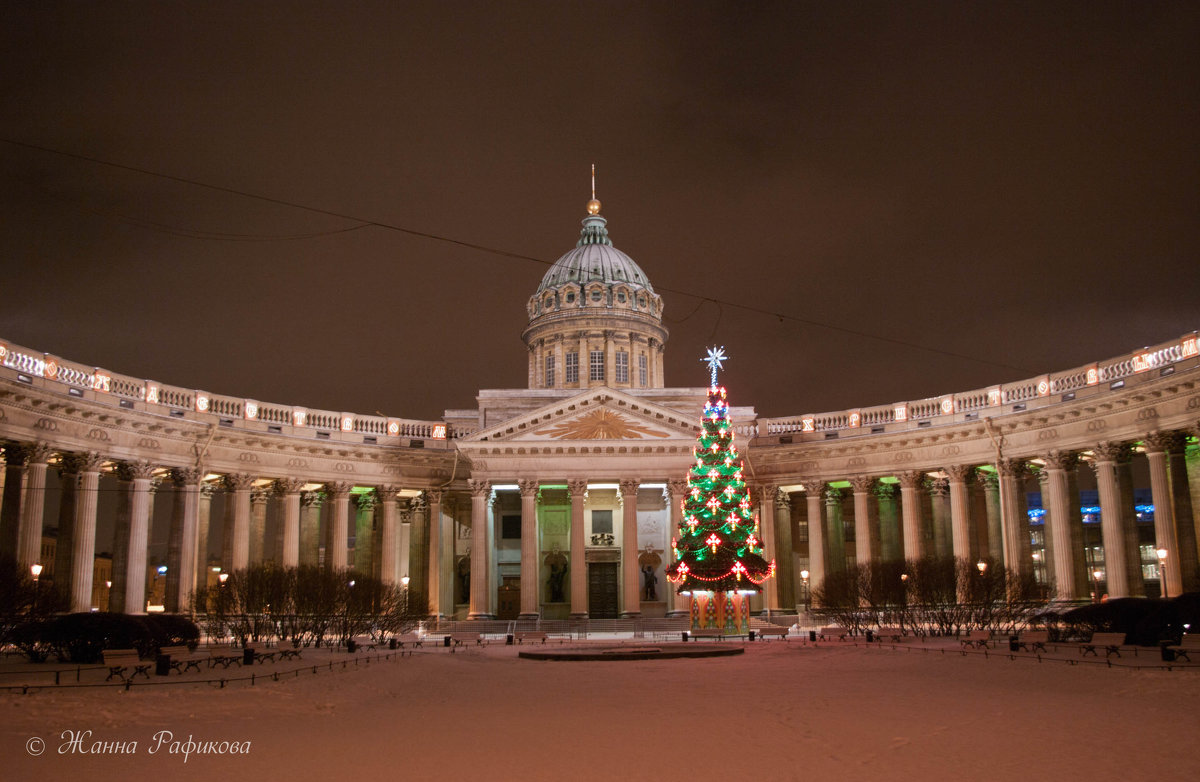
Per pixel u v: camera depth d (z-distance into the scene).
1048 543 63.47
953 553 66.38
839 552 71.94
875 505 70.38
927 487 71.12
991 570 49.31
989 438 62.72
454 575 76.69
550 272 97.88
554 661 37.28
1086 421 57.12
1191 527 52.00
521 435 69.88
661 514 77.00
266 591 47.66
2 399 49.03
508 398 78.75
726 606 54.16
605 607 76.00
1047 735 16.61
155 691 24.44
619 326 93.31
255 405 65.75
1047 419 58.91
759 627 60.25
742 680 27.50
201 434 61.75
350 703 22.75
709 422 54.25
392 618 50.75
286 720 19.70
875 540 70.00
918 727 17.75
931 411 66.62
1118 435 55.16
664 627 65.19
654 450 69.94
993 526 66.38
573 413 70.25
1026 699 21.42
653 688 25.66
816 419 72.19
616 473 69.94
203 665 33.09
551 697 23.78
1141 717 18.39
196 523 61.50
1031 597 49.25
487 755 15.65
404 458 70.88
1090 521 119.81
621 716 19.98
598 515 76.88
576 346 93.25
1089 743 15.80
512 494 78.06
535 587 68.12
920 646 39.69
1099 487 56.06
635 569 68.94
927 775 13.63
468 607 77.00
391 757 15.51
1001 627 50.97
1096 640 33.44
